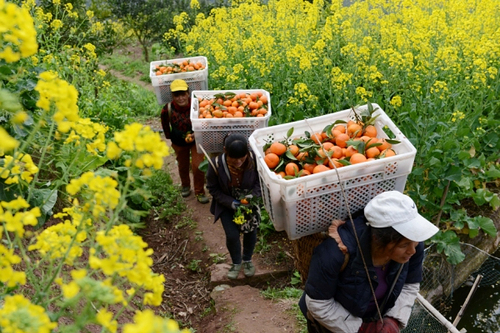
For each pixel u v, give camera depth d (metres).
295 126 3.18
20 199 1.43
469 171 5.44
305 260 2.97
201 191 5.66
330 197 2.64
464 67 5.91
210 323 4.00
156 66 6.34
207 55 7.78
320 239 2.82
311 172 2.87
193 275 4.67
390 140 2.87
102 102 6.32
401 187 2.76
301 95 5.62
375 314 2.61
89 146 1.90
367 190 2.69
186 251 4.96
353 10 7.98
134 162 1.38
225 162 3.77
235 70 6.43
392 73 6.01
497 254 5.68
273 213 2.81
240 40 7.99
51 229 1.58
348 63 6.16
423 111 5.12
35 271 2.78
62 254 1.57
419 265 2.65
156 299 1.41
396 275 2.50
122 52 15.70
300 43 7.30
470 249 5.19
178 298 4.37
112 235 1.37
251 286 4.42
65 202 3.96
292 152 2.92
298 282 4.36
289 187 2.53
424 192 5.02
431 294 4.73
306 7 8.94
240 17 9.36
